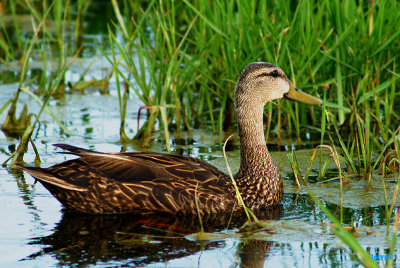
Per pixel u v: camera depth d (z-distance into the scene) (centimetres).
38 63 1939
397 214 762
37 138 1327
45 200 998
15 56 2016
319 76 1429
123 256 779
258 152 989
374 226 875
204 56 1470
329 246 811
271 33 1319
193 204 936
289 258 774
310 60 1284
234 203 953
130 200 937
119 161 963
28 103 1573
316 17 1359
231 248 807
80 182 941
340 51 1394
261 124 1009
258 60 1350
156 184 941
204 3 1412
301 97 1060
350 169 1124
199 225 898
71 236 847
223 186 964
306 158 1209
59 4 1905
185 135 1374
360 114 1382
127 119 1485
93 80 1728
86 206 944
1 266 746
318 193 1029
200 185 951
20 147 1156
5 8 2456
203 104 1609
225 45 1410
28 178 1096
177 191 939
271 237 845
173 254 785
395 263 754
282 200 1005
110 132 1378
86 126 1420
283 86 1048
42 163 1167
